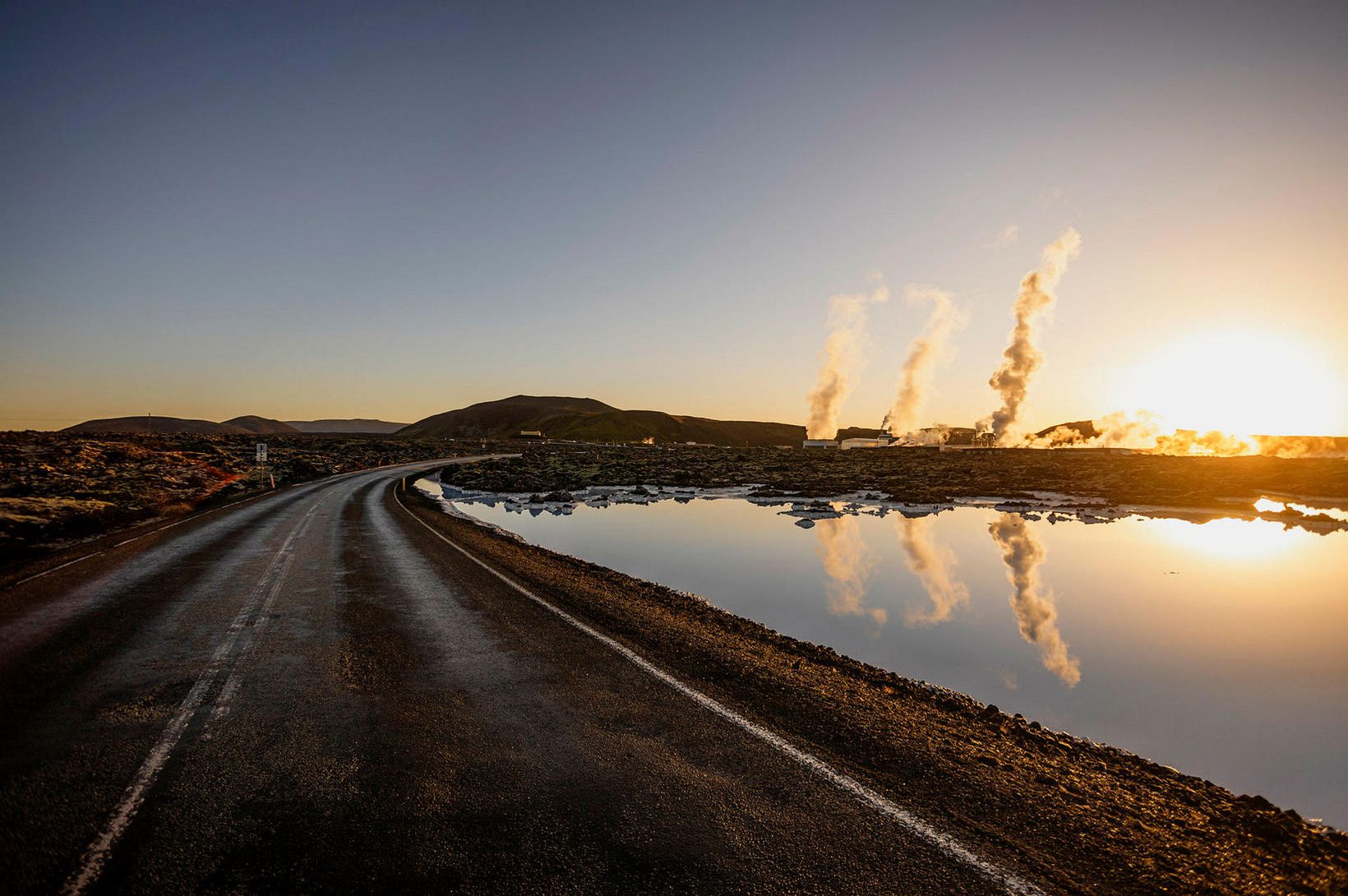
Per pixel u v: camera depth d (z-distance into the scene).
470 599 10.20
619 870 3.48
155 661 6.82
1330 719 7.56
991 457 74.25
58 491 23.47
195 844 3.61
